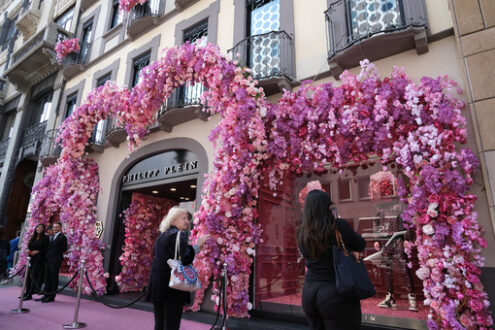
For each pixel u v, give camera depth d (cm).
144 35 865
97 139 852
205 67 476
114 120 809
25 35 1393
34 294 681
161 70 527
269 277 487
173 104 664
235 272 427
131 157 750
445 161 327
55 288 609
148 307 543
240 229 445
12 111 1321
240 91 434
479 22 360
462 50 363
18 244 957
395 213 432
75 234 710
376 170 426
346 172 449
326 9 527
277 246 504
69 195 759
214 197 450
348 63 452
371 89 374
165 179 666
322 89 423
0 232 960
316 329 190
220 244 443
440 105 336
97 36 1041
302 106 430
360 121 381
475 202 324
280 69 517
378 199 445
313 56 517
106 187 783
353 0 470
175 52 518
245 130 440
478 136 331
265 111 445
